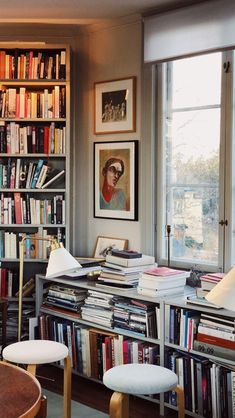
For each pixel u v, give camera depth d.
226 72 3.77
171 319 3.48
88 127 4.70
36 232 4.72
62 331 4.12
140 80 4.30
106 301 3.84
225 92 3.78
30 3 3.91
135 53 4.32
